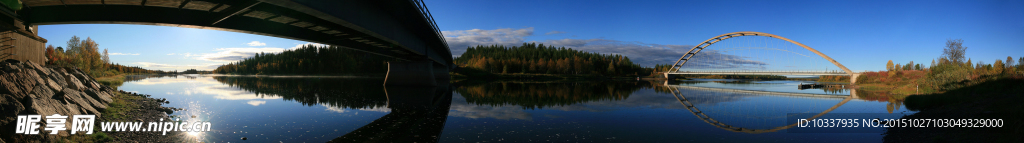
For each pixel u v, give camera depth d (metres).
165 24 18.23
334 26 22.05
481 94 35.22
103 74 78.12
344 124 14.75
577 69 167.38
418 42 38.12
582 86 58.88
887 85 52.91
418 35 37.53
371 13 21.52
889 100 28.02
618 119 16.25
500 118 16.53
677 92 41.66
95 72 72.31
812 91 46.06
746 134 12.80
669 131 13.31
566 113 18.47
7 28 16.52
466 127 14.02
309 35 25.34
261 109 19.34
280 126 13.99
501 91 41.00
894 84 51.69
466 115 17.62
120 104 17.42
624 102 25.84
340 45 30.09
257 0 14.38
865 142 11.45
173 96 27.42
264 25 21.70
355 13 19.17
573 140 11.67
